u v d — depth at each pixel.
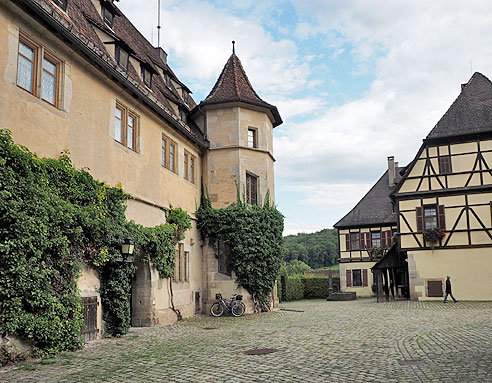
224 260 19.03
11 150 8.22
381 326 12.72
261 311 19.27
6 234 7.91
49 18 9.38
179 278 16.55
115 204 11.85
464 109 24.31
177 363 7.71
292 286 36.53
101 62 11.31
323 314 17.95
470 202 23.42
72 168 10.20
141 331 12.58
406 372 6.57
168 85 20.52
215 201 19.41
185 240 17.33
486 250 22.91
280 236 20.30
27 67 9.48
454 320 13.70
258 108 20.39
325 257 81.88
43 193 8.78
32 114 9.33
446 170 23.98
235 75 21.23
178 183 16.98
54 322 8.68
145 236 13.17
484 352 7.91
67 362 7.91
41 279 8.52
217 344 9.94
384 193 38.59
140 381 6.42
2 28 8.63
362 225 37.25
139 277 14.01
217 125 19.91
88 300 10.55
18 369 7.36
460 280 23.16
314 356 8.13
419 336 10.36
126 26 19.69
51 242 8.77
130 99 13.40
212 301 18.64
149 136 14.67
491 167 23.25
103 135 11.97
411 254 24.09
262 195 20.11
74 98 10.81
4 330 7.83
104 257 10.80
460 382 5.84
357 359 7.73
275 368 7.12
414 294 23.83
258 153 20.25
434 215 24.09
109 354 8.75
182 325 14.24
